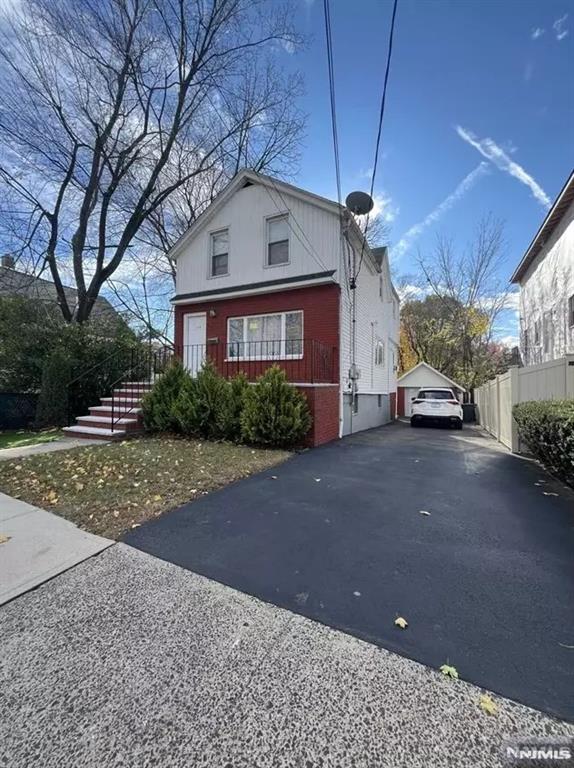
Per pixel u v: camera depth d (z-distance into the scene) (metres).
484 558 2.82
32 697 1.58
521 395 7.69
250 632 1.99
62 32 10.52
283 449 7.19
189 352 11.87
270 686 1.64
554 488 4.77
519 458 6.88
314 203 9.84
